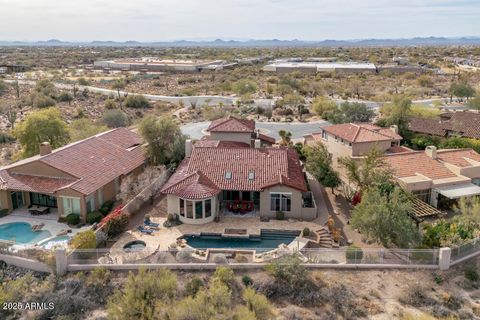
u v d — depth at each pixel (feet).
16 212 149.18
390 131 197.67
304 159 204.95
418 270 115.75
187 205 138.41
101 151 169.68
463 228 127.54
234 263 114.21
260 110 336.49
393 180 153.69
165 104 385.50
